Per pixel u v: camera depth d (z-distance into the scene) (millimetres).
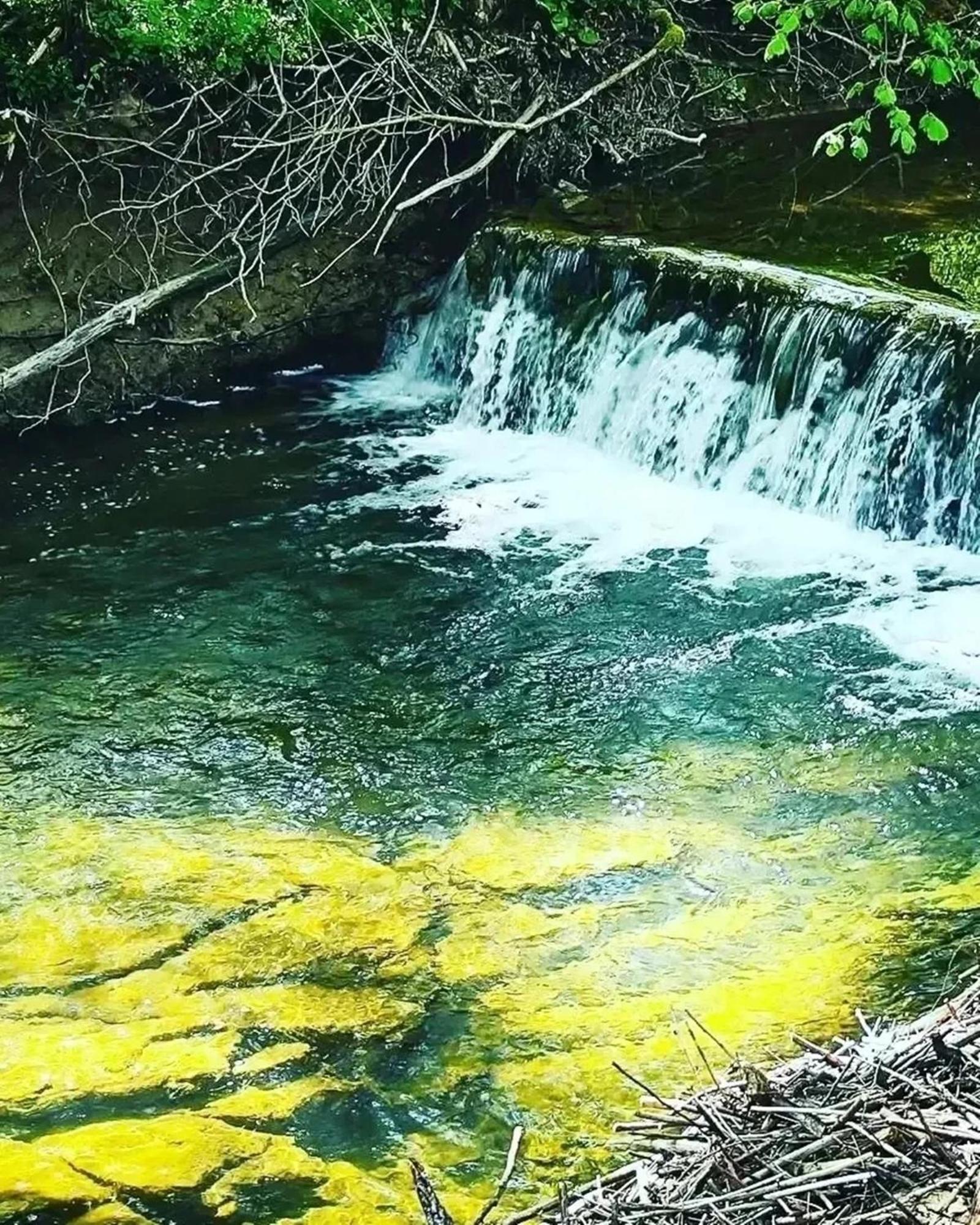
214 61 11867
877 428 9367
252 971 6020
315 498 10438
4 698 8164
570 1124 5219
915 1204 3162
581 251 11203
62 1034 5711
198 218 12133
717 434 10258
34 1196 4980
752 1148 3309
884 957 5906
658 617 8672
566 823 6902
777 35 11664
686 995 5762
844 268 10789
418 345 12430
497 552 9531
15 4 11383
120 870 6656
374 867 6641
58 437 11570
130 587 9344
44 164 11602
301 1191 4996
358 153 12039
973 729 7391
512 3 13266
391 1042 5625
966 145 13516
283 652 8539
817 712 7625
